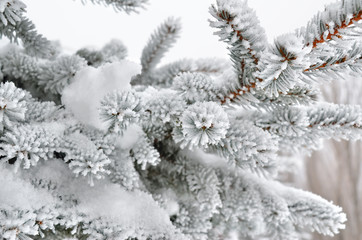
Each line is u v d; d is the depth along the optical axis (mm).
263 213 546
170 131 511
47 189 431
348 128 472
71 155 421
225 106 477
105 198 448
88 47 657
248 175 567
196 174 529
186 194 540
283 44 363
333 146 2477
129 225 434
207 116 385
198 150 561
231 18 379
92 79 481
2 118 383
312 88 461
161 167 554
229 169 559
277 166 481
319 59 375
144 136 497
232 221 601
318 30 374
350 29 365
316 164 2383
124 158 475
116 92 421
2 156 430
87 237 423
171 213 514
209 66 629
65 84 494
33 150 395
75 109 478
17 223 356
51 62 528
